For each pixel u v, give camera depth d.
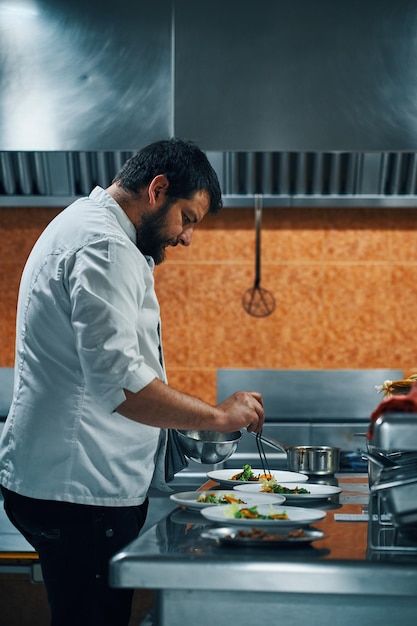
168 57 2.63
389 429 1.14
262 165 3.22
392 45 2.62
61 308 1.70
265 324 3.43
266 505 1.57
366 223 3.41
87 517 1.73
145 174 1.81
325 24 2.62
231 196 3.29
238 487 1.86
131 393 1.59
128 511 1.79
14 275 3.42
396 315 3.42
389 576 1.13
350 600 1.18
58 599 1.75
